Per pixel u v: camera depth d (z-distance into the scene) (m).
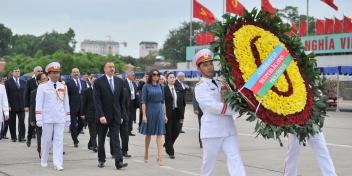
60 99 9.29
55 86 9.28
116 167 9.24
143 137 15.00
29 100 12.58
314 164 9.64
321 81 6.16
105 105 9.12
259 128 5.49
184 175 8.64
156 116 9.76
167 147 10.66
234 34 5.73
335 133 15.84
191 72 35.62
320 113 5.98
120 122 9.22
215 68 5.79
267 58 5.75
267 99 5.61
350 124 19.48
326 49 35.09
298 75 5.97
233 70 5.56
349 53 33.91
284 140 13.74
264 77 5.66
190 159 10.54
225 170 9.06
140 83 15.21
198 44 42.69
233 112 5.71
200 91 5.84
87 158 10.70
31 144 13.48
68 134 16.28
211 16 32.16
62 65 69.19
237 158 5.82
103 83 9.04
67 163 10.00
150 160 10.38
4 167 9.52
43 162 9.55
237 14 5.86
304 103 5.86
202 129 5.97
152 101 9.78
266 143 13.21
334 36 34.59
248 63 5.64
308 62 6.10
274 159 10.42
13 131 14.23
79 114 13.28
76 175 8.62
